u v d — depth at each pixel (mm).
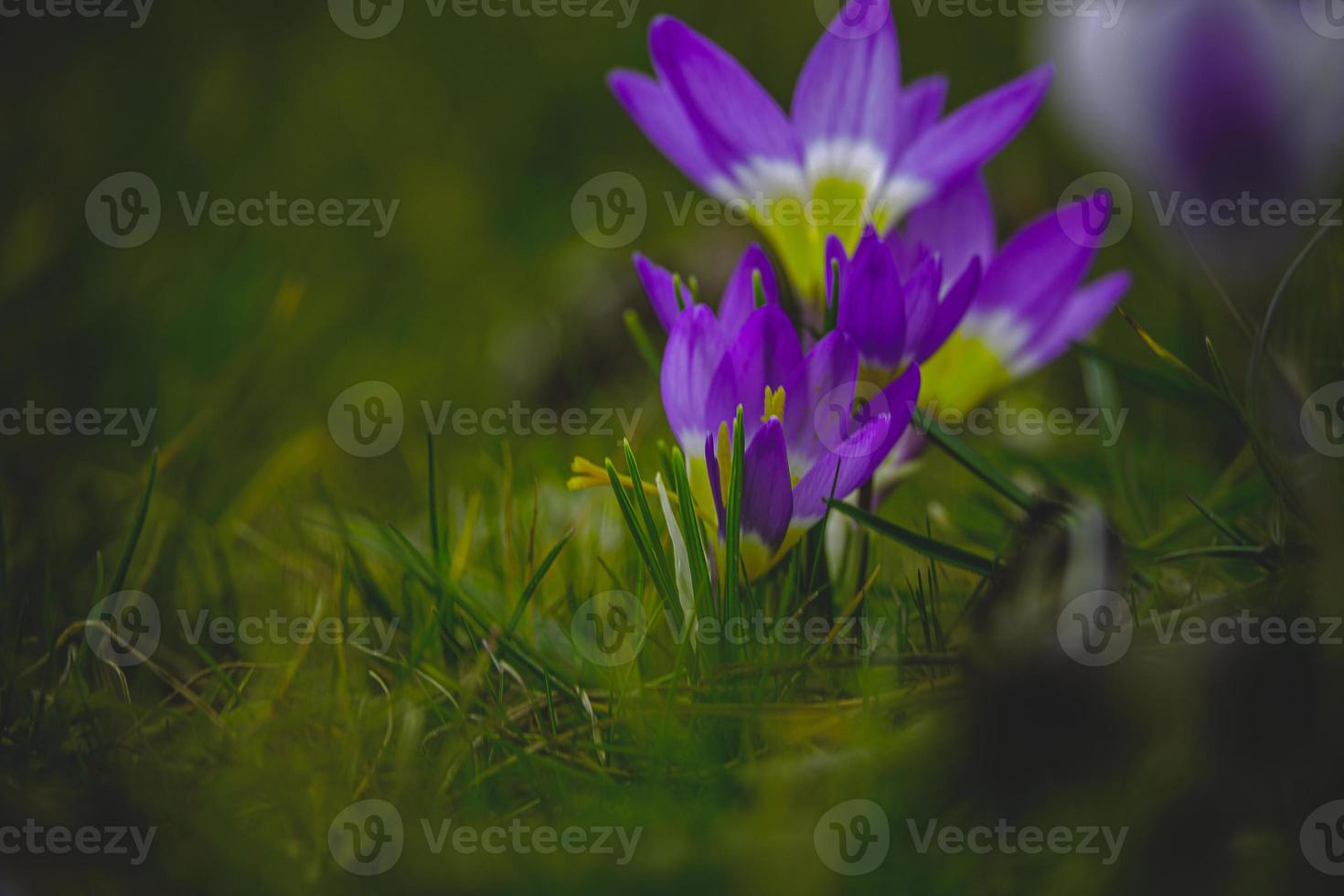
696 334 826
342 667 839
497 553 893
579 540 892
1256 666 815
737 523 828
